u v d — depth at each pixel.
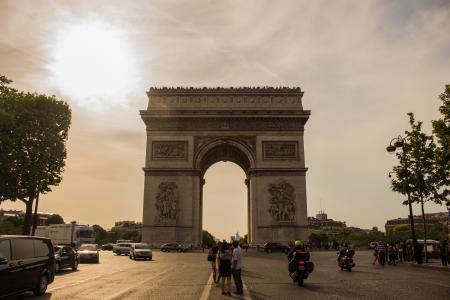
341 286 37.81
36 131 85.75
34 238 33.56
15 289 29.45
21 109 84.25
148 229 114.19
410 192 72.06
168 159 118.69
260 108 120.94
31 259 31.83
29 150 84.94
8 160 81.44
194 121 120.88
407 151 73.31
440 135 60.41
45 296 32.19
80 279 45.09
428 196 71.06
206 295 32.38
